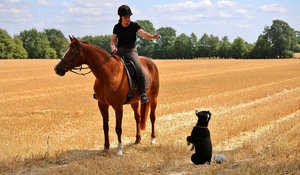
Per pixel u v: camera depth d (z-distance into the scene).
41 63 66.31
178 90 25.92
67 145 10.97
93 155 9.77
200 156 8.59
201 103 19.52
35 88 28.33
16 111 17.55
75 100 21.62
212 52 113.75
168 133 12.44
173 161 9.14
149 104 11.12
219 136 11.62
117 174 8.11
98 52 9.45
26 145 10.98
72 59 9.30
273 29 110.75
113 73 9.48
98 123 14.40
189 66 58.44
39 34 118.62
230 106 18.53
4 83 32.25
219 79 35.12
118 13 9.84
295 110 16.56
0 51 98.12
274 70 48.00
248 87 27.36
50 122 14.57
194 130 8.70
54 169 8.55
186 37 119.94
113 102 9.59
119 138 9.79
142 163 8.84
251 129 12.82
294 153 9.20
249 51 108.12
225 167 8.38
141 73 9.94
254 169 7.93
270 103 18.69
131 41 10.05
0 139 11.72
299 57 110.00
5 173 8.45
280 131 11.98
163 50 120.25
